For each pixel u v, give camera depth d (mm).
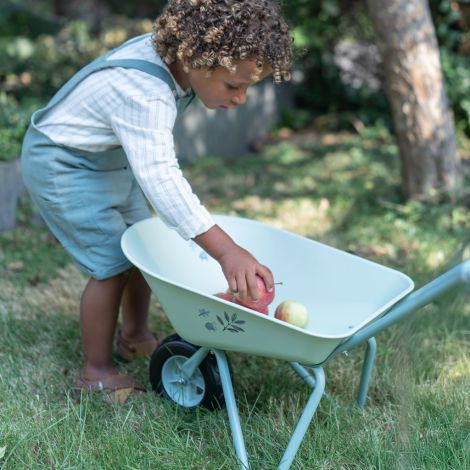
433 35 4625
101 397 2691
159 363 2674
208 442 2488
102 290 2672
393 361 2832
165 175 2258
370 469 2318
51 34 7777
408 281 2400
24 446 2383
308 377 2754
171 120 2338
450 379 2805
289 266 2682
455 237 4332
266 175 5707
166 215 2264
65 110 2529
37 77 6547
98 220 2605
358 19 7227
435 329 2908
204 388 2580
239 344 2277
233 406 2365
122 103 2355
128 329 3031
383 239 4312
